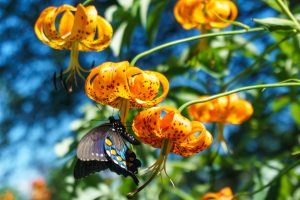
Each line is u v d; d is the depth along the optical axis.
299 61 1.44
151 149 1.44
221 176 1.93
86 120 1.47
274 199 1.39
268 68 1.76
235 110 1.36
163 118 1.11
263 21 1.17
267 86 1.11
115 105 1.12
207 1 1.35
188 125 1.11
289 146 2.26
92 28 1.16
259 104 1.52
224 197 1.31
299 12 1.49
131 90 1.10
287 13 1.18
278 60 1.47
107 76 1.10
